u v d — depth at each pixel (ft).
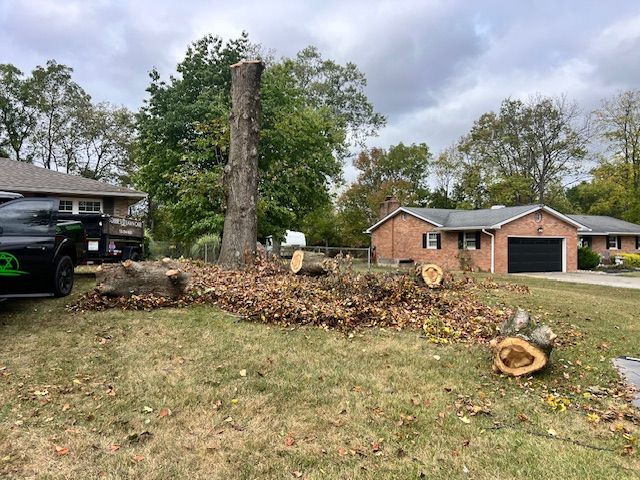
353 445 9.73
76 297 22.85
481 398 12.56
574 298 31.96
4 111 106.63
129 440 9.69
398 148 131.13
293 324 19.61
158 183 61.16
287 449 9.49
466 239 72.18
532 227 70.54
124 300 21.30
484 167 129.08
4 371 13.28
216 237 60.90
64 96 113.19
